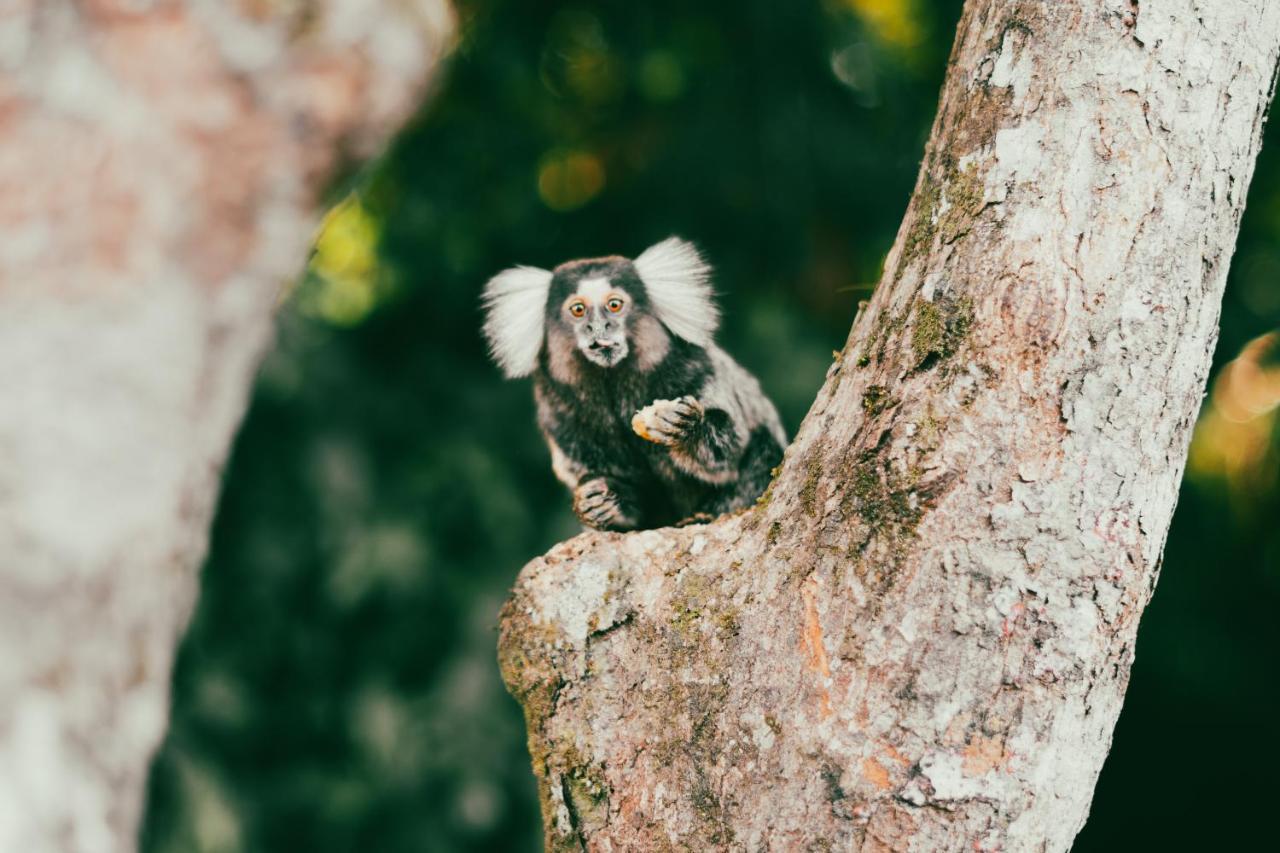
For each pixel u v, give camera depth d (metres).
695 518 5.56
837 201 11.55
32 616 2.04
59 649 2.06
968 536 3.08
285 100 2.21
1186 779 12.84
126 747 2.17
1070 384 3.09
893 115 11.37
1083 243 3.13
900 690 3.06
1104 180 3.15
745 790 3.28
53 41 2.13
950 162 3.36
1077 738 3.05
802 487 3.47
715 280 10.51
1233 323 11.52
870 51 11.17
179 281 2.18
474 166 11.12
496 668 10.59
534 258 11.57
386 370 11.79
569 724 3.73
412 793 10.47
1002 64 3.32
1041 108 3.22
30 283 2.08
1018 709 3.01
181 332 2.18
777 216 11.44
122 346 2.12
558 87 11.36
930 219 3.36
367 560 10.60
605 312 5.83
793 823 3.13
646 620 3.73
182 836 9.59
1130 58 3.19
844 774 3.08
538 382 6.22
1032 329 3.11
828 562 3.28
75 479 2.08
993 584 3.05
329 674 10.91
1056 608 3.03
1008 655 3.02
